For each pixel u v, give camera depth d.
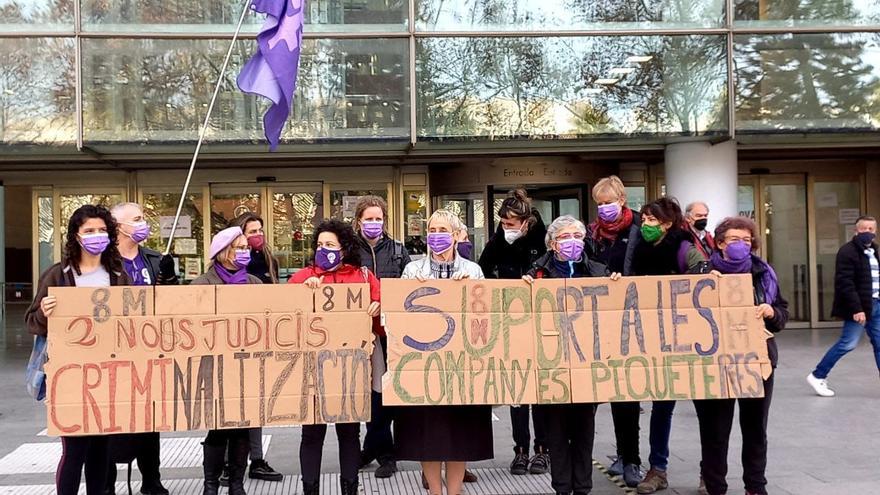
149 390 4.38
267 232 12.55
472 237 12.53
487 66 10.37
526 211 5.57
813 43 10.59
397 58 10.34
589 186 12.56
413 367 4.47
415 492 5.29
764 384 4.73
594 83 10.45
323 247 4.71
